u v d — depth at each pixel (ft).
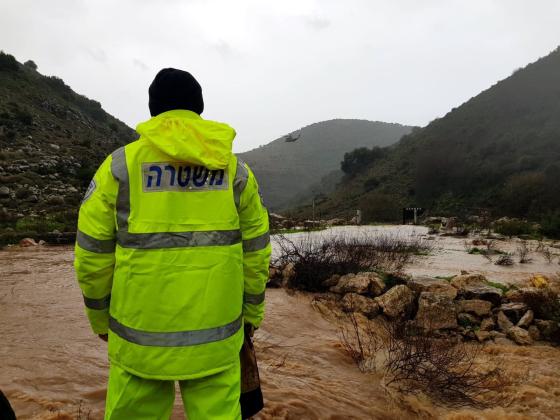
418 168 186.19
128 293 5.71
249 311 6.93
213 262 5.90
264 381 12.87
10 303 19.63
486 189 150.82
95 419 10.06
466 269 33.01
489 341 20.53
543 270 33.22
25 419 9.71
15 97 167.73
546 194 104.47
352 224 90.79
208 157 5.88
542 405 13.62
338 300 22.79
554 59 227.81
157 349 5.65
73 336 15.43
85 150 135.03
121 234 5.76
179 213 5.84
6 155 107.34
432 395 13.50
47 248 45.47
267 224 6.79
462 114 232.32
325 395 12.52
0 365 12.26
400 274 25.32
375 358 15.76
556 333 21.11
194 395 5.95
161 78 6.40
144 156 5.85
